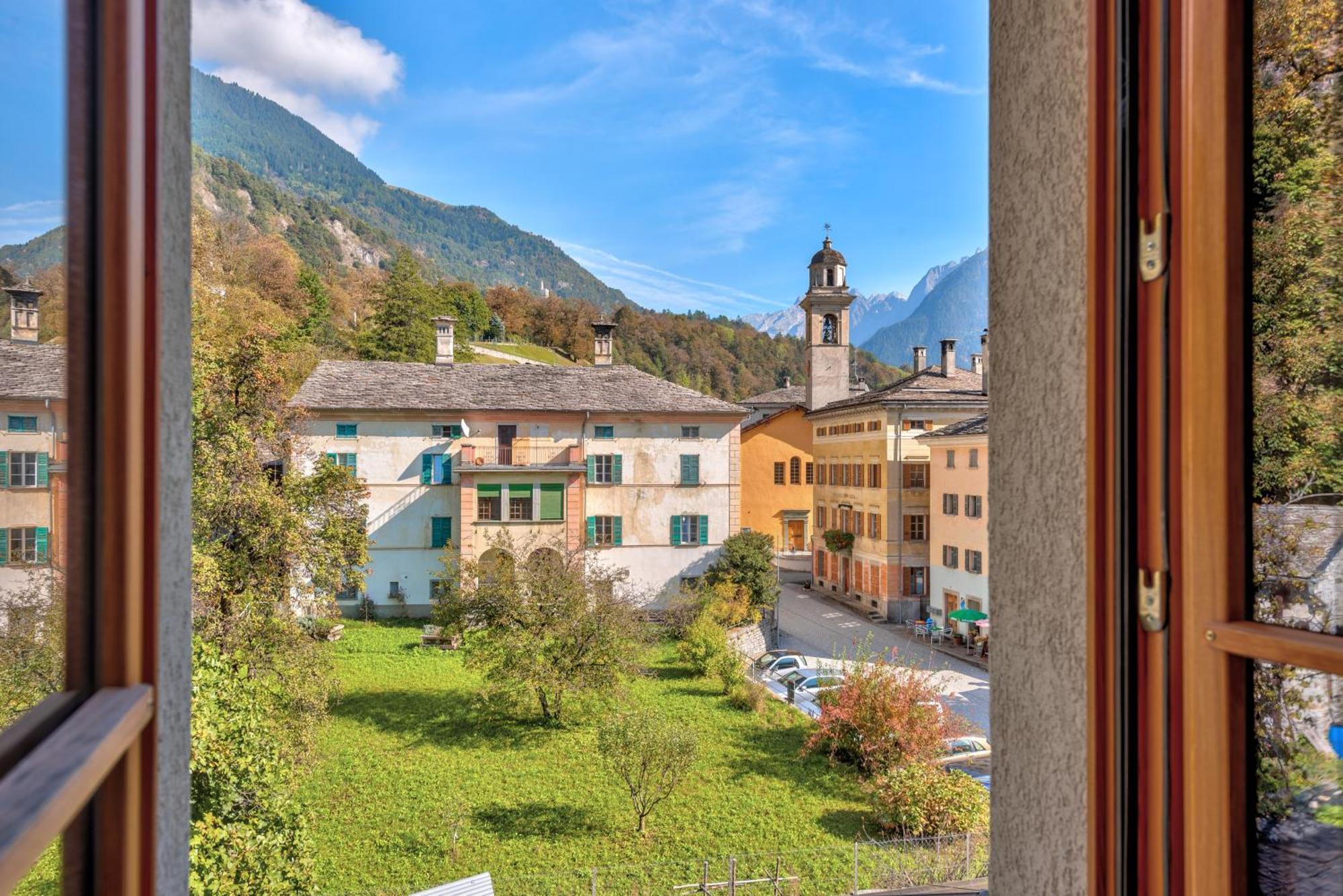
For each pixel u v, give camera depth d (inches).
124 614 33.6
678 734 514.3
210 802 310.5
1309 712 40.2
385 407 1045.8
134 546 34.1
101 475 33.2
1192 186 45.3
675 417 1111.0
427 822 487.8
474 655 704.4
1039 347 60.7
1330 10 40.8
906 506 1120.8
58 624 30.8
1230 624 42.9
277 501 521.7
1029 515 62.0
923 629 1032.2
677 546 1107.9
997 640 66.9
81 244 32.0
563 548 1069.8
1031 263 61.9
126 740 30.7
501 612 690.2
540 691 677.9
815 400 1427.2
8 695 27.6
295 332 1745.8
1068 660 56.7
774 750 617.3
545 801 522.3
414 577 1061.1
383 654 880.3
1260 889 43.2
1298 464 41.6
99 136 33.4
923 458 1125.7
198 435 510.9
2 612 27.7
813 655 963.3
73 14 31.5
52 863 29.5
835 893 398.9
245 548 515.8
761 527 1627.7
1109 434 50.9
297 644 505.4
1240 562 43.9
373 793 528.7
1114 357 50.3
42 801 21.2
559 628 671.8
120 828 32.6
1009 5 65.2
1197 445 44.8
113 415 33.5
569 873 426.3
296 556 554.6
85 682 32.5
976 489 949.8
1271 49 43.0
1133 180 49.4
